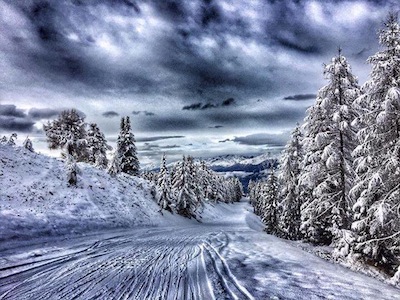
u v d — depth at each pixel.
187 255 10.48
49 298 5.60
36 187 19.38
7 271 7.48
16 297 5.63
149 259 9.63
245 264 8.88
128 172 45.53
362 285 7.10
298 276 7.55
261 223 63.31
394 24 12.55
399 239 12.09
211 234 19.53
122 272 7.73
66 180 23.34
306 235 19.33
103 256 10.06
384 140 12.66
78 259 9.40
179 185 45.03
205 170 86.31
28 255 9.48
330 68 17.33
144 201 33.44
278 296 5.77
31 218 14.55
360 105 13.96
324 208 17.42
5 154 21.52
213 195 85.00
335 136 17.33
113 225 21.14
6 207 14.58
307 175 17.89
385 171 12.09
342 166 16.59
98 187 26.92
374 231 12.41
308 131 19.44
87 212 20.28
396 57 12.23
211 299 5.55
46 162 24.52
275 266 8.70
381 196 12.65
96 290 6.13
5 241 11.19
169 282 6.77
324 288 6.52
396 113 11.93
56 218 16.42
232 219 61.56
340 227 16.06
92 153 42.41
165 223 31.09
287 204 26.56
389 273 12.40
